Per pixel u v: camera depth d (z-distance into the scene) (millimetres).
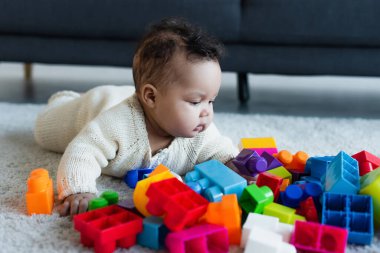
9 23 1553
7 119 1453
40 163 1103
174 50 884
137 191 779
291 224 749
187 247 705
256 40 1561
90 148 913
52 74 2420
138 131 952
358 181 816
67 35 1582
